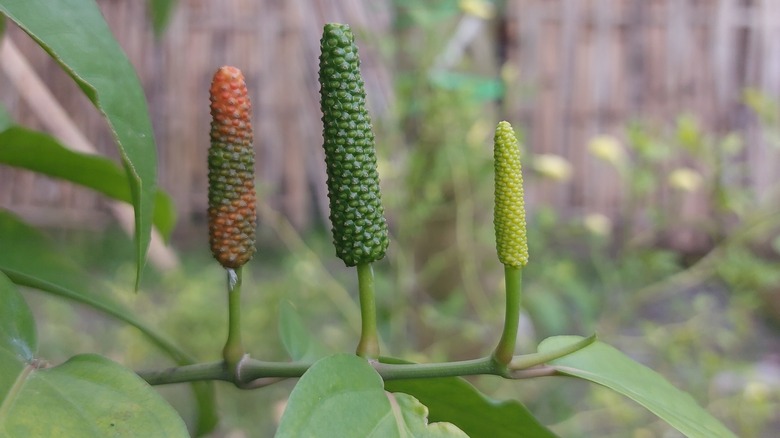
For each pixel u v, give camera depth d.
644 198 1.16
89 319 1.03
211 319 0.87
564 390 0.90
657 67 1.31
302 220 1.26
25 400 0.31
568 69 1.28
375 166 0.34
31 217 1.28
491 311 0.86
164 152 1.30
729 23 1.31
